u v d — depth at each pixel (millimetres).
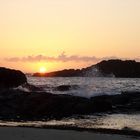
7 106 33562
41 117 31375
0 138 15969
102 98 41500
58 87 55781
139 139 17297
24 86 53656
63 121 28297
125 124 25875
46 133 17828
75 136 17328
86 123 26688
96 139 16750
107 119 29672
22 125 24438
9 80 51469
